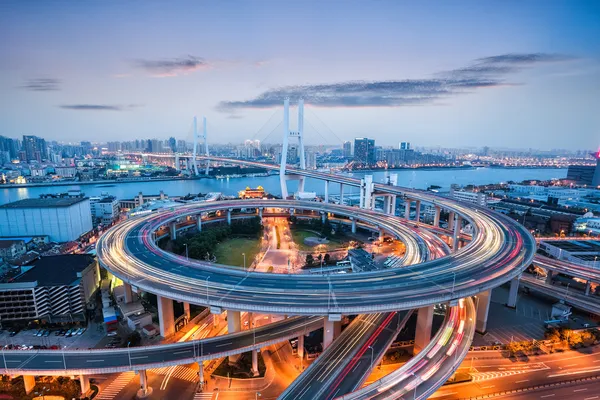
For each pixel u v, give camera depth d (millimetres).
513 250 140625
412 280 112312
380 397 74438
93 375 98562
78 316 125438
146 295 144500
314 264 173875
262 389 93125
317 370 86250
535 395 90188
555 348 110188
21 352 94688
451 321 105750
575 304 132625
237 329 105875
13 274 139000
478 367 100938
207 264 132000
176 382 95875
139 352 94250
